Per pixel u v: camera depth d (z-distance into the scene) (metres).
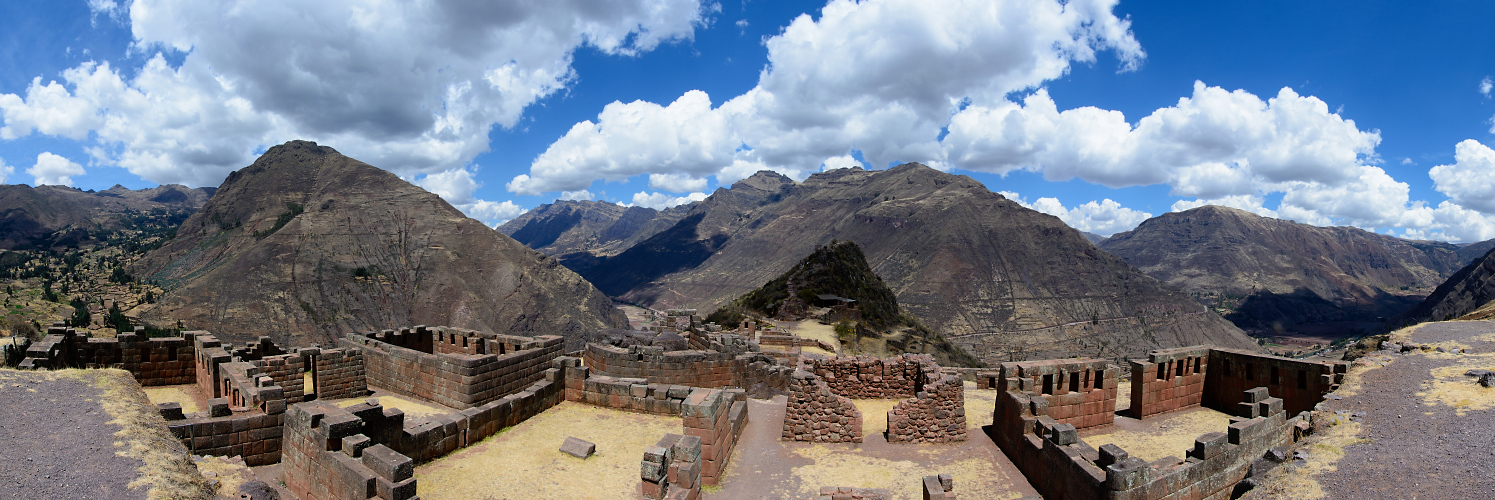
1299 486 14.58
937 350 110.88
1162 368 26.80
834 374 30.41
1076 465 17.08
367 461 15.48
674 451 17.69
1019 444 21.67
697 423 20.38
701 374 32.56
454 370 26.70
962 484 20.30
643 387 27.03
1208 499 16.33
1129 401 29.95
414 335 37.16
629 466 20.75
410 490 15.10
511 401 24.64
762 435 25.80
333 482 15.84
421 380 28.50
